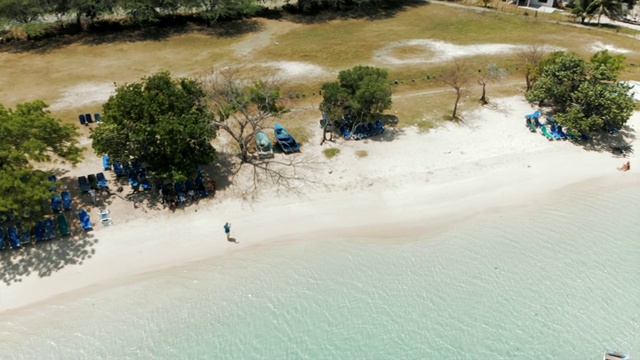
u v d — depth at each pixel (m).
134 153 35.88
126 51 63.22
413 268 32.53
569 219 36.91
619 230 35.94
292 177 40.25
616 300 30.80
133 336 27.72
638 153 45.12
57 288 30.03
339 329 28.61
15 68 57.84
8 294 29.47
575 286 31.64
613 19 78.56
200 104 40.47
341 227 35.62
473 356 27.44
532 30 73.56
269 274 31.73
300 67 59.41
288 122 48.28
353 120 46.41
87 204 36.19
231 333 28.17
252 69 58.41
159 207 36.34
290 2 84.06
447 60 62.16
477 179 40.94
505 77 58.53
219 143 44.31
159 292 30.19
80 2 64.19
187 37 68.12
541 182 40.88
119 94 37.06
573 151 45.06
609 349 27.86
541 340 28.34
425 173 41.38
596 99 44.88
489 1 86.62
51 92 52.28
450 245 34.38
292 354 27.20
